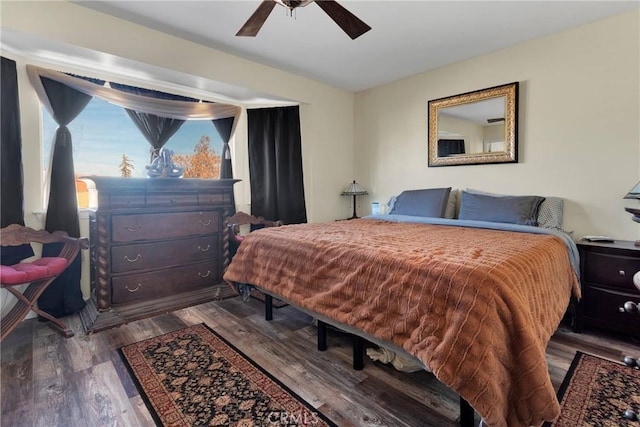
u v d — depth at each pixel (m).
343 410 1.51
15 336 2.27
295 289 1.98
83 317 2.55
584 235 2.71
